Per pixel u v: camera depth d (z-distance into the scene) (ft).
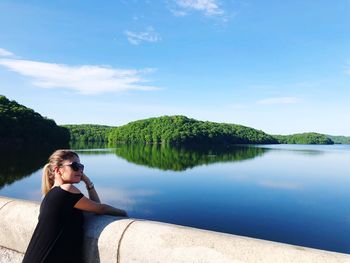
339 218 94.22
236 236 7.70
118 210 9.53
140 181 161.17
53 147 341.82
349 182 163.32
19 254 10.22
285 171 209.87
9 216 10.39
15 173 159.53
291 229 84.58
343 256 6.50
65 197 8.64
